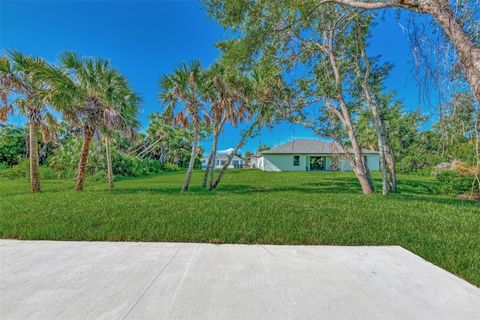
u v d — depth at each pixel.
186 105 9.69
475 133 4.17
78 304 1.90
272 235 3.75
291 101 9.88
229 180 16.41
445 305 1.94
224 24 5.91
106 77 9.27
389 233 3.86
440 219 4.80
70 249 3.14
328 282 2.30
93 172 17.53
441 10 3.47
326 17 8.03
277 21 5.72
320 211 5.48
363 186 9.66
